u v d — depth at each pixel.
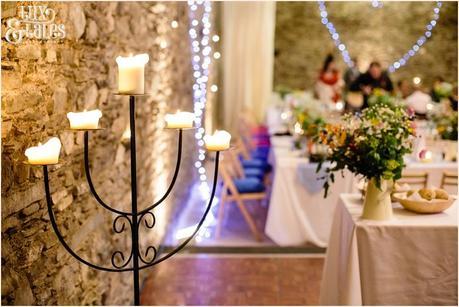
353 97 7.40
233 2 9.76
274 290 3.95
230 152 5.25
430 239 2.83
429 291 2.87
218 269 4.36
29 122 2.07
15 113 1.95
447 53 10.50
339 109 7.13
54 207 2.32
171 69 5.23
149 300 3.80
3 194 1.84
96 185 2.91
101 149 3.00
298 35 10.56
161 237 4.71
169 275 4.25
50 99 2.28
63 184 2.43
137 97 3.80
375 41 10.53
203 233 5.19
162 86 4.75
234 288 3.99
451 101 5.63
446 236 2.82
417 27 10.48
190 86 6.68
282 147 5.52
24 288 1.99
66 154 2.46
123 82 2.06
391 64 10.58
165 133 4.92
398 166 2.84
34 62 2.13
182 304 3.73
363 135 2.86
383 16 10.48
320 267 4.38
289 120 6.80
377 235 2.84
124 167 3.50
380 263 2.85
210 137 2.15
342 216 3.25
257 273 4.27
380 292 2.87
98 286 2.93
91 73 2.83
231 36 9.85
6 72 1.89
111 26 3.19
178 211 5.67
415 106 7.83
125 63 2.05
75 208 2.59
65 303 2.43
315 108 6.34
